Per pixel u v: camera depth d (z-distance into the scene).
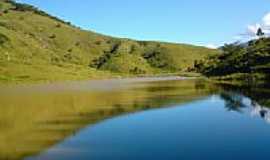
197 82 154.88
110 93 95.81
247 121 49.78
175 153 33.16
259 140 37.91
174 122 49.62
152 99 79.06
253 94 88.00
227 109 62.41
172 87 120.81
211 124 47.81
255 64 174.88
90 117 53.34
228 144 36.31
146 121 50.44
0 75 162.62
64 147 35.00
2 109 62.16
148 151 33.91
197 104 69.94
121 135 40.84
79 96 87.38
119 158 31.61
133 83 153.12
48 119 51.22
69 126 46.03
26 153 32.78
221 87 117.19
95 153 33.19
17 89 115.88
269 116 54.03
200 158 31.53
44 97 85.00
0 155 32.06
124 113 57.69
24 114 56.03
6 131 42.38
